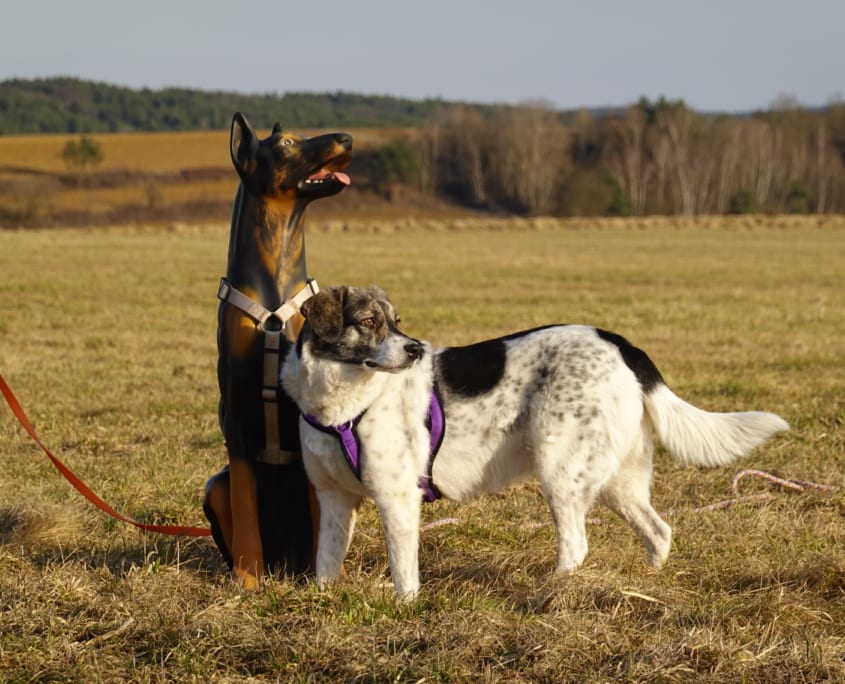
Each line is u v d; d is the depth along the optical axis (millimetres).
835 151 118750
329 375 6043
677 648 5234
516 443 6469
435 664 5102
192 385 14008
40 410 12367
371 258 37219
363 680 5008
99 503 7539
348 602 5977
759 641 5441
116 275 30109
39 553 7328
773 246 46188
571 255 40031
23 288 26344
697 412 6660
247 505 6754
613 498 6848
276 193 6566
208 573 7023
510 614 5789
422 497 6617
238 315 6629
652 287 27781
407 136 129125
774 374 14742
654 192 108375
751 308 22984
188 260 36062
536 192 109938
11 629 5570
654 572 6660
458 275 30891
